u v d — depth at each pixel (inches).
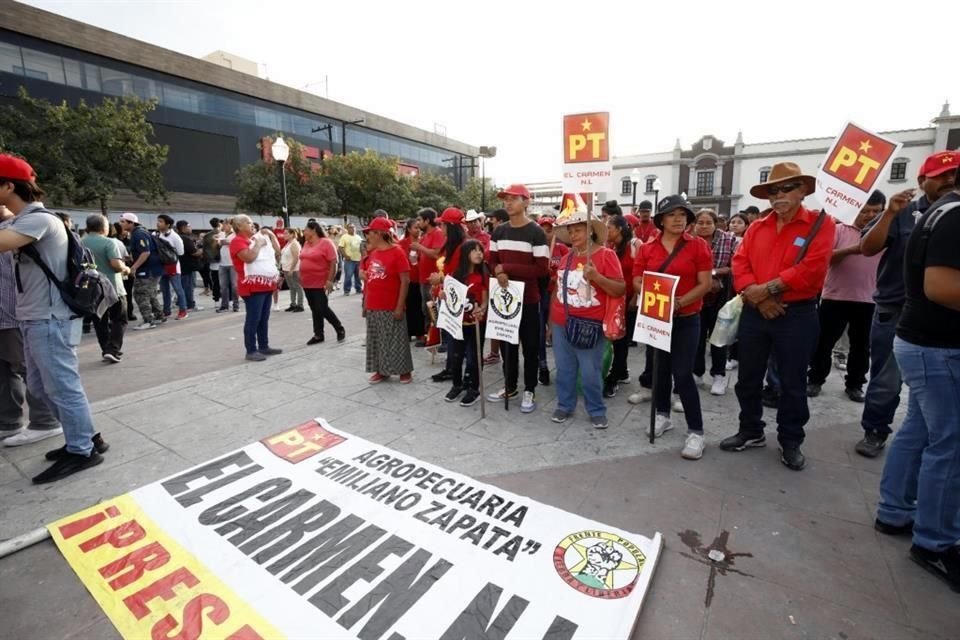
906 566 86.0
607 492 111.1
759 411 129.1
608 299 136.8
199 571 87.5
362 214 1221.1
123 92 1071.0
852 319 159.5
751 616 75.8
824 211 113.4
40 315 115.9
